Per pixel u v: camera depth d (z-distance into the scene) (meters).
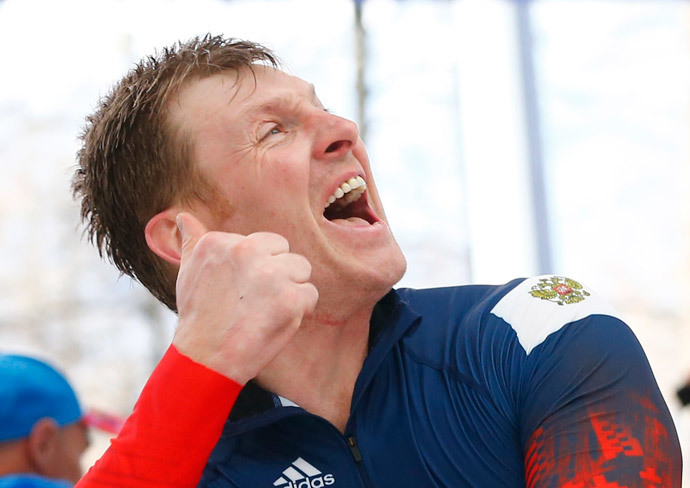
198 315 2.53
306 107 2.90
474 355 2.73
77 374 11.00
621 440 2.36
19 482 4.00
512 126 10.92
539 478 2.41
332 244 2.78
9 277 11.11
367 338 2.89
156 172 3.01
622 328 2.66
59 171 11.15
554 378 2.53
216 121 2.89
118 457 2.46
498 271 10.83
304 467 2.70
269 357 2.49
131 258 3.29
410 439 2.66
